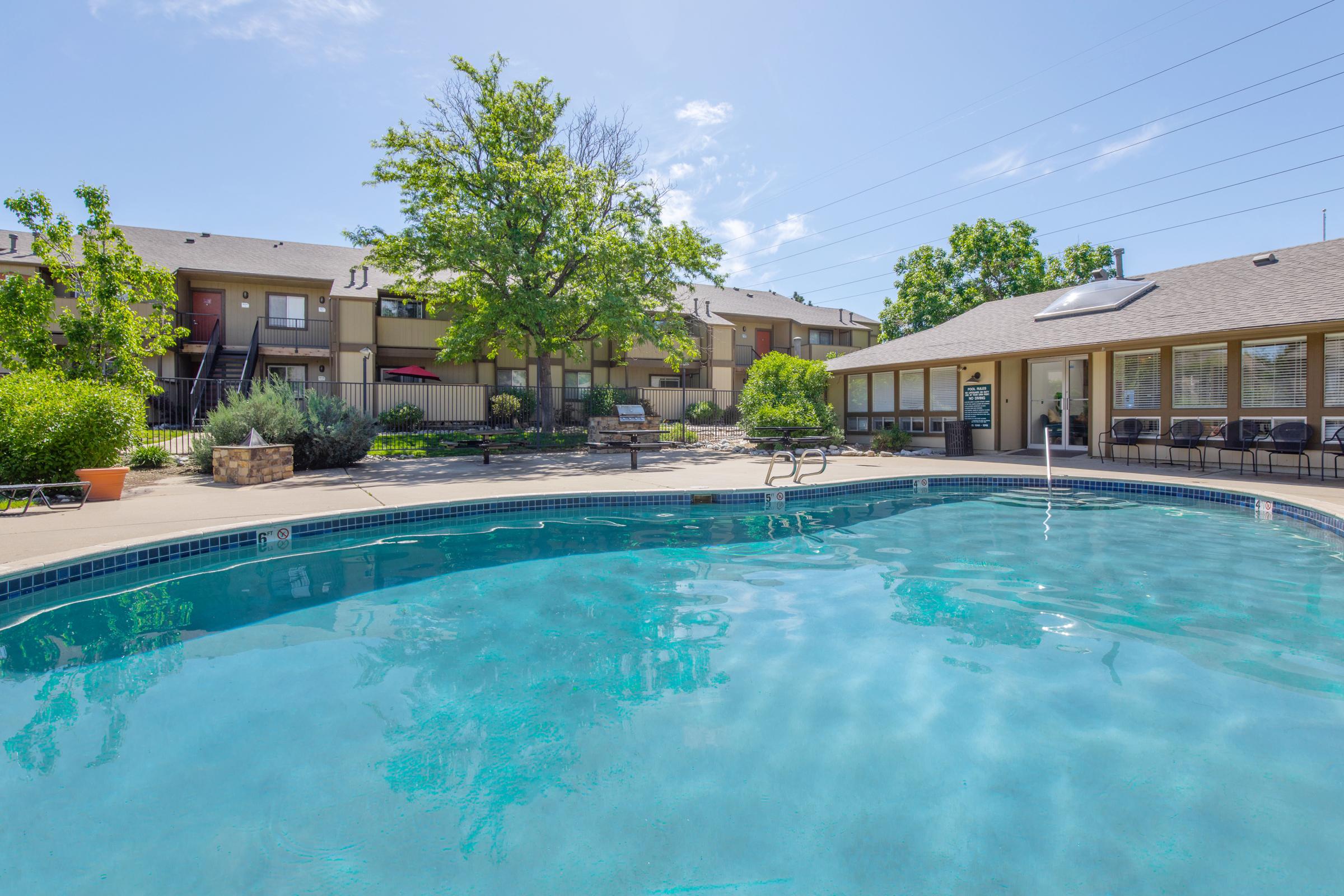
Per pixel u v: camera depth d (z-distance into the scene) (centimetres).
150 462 1152
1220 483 881
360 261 2506
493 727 280
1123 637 376
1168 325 1135
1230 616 409
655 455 1547
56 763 248
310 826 211
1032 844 200
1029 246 2908
